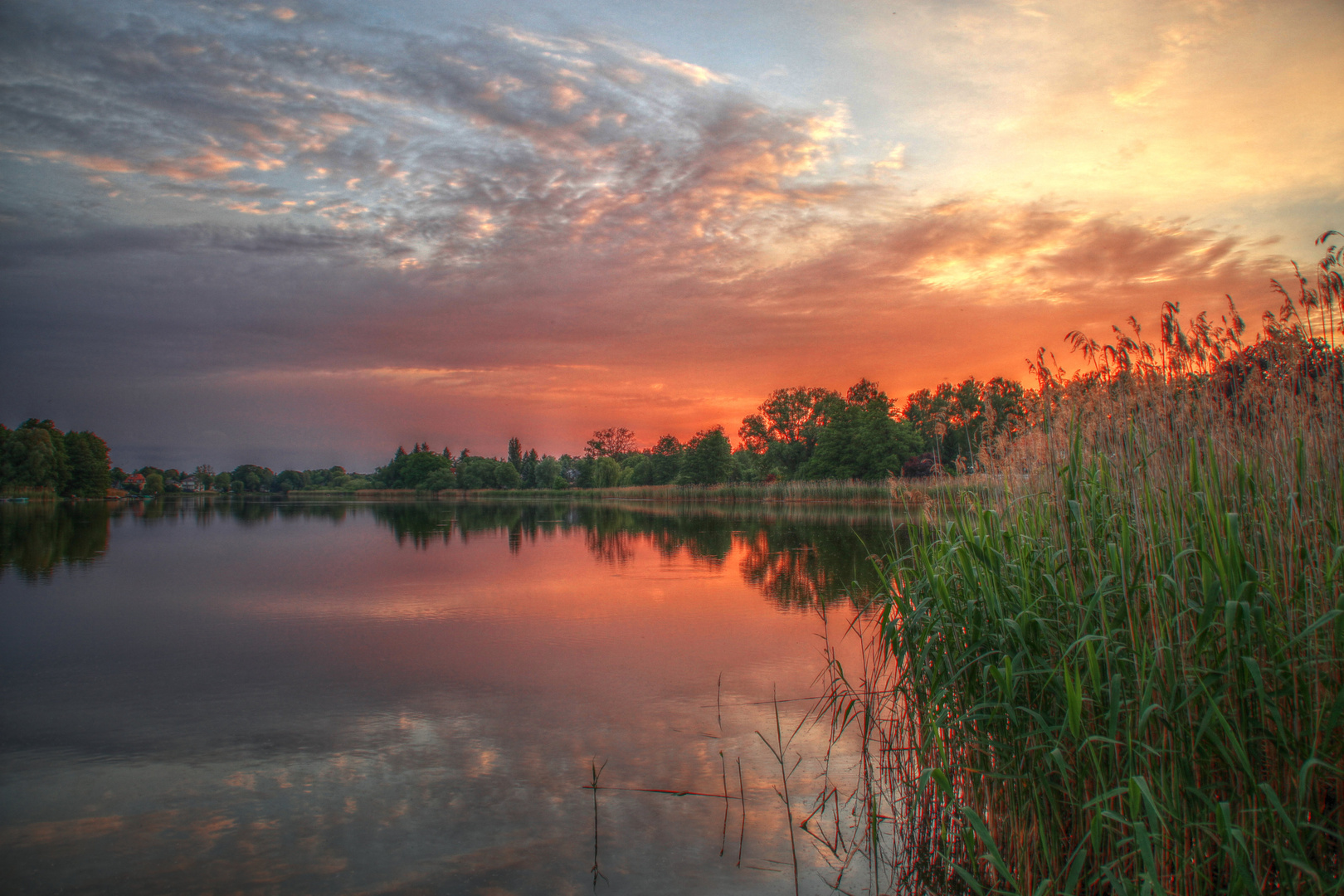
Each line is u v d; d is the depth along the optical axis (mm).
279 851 4887
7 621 12367
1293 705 3488
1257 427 4574
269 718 7508
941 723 4500
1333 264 4508
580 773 6113
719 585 15547
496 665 9414
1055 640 4215
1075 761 3951
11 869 4668
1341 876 2912
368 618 12523
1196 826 3396
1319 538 3803
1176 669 3631
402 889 4445
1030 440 5676
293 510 57656
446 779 6016
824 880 4535
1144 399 4992
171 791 5824
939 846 4727
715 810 5449
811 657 9578
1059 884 3979
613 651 10047
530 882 4527
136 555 22266
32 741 6898
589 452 125812
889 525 29266
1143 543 4000
